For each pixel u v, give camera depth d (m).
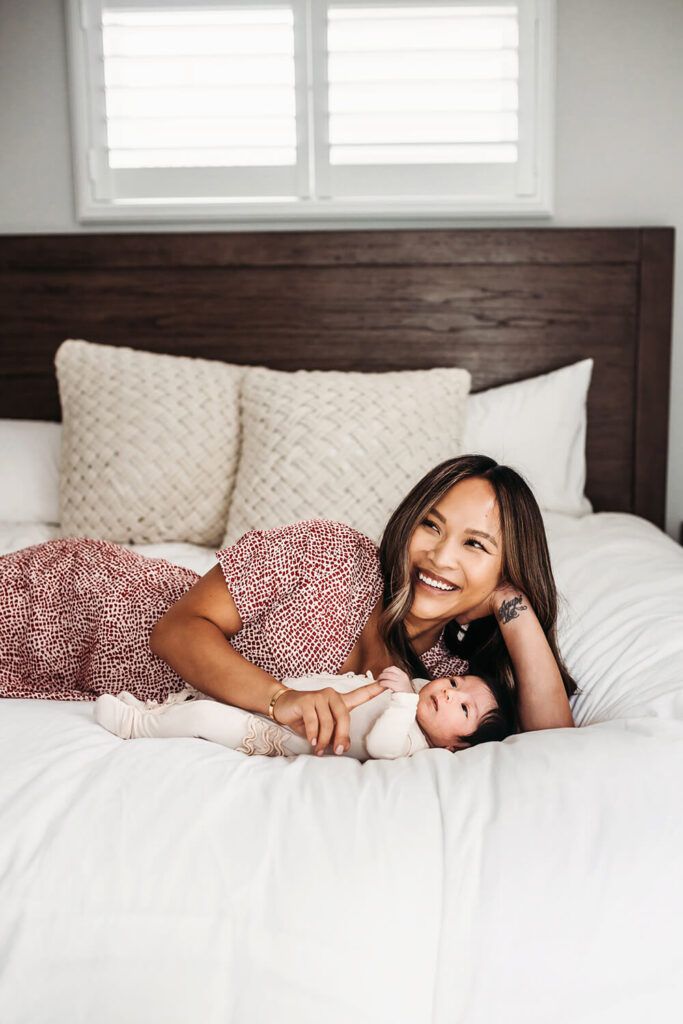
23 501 2.48
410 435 2.27
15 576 1.49
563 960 0.82
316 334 2.82
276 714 1.11
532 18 2.73
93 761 1.04
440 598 1.25
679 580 1.70
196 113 2.82
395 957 0.83
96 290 2.83
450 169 2.82
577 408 2.70
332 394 2.30
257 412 2.31
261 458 2.24
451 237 2.77
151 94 2.82
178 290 2.82
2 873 0.88
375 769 1.02
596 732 1.08
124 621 1.42
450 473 1.25
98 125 2.83
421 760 1.04
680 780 0.96
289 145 2.80
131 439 2.30
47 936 0.85
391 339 2.82
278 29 2.77
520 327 2.80
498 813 0.92
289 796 0.96
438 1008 0.81
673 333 2.89
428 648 1.34
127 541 2.33
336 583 1.29
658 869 0.86
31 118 2.87
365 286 2.80
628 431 2.83
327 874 0.86
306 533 1.31
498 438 2.58
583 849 0.88
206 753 1.04
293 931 0.84
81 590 1.45
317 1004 0.82
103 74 2.80
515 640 1.28
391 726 1.09
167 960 0.84
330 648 1.28
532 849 0.88
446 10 2.75
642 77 2.80
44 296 2.83
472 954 0.82
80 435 2.35
